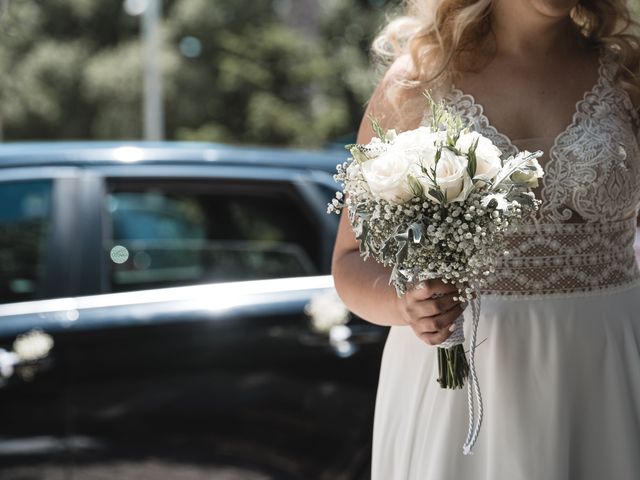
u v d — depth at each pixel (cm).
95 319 319
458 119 192
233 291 335
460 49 222
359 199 197
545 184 211
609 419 212
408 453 221
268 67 2559
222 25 2592
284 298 336
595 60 226
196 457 321
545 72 220
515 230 202
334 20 2745
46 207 335
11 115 2570
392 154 189
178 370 322
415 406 220
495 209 185
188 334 324
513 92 217
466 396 212
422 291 192
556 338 210
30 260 329
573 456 211
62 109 2584
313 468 329
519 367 211
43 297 324
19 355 311
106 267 334
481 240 187
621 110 221
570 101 217
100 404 316
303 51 2589
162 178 350
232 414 324
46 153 347
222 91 2559
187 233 362
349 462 332
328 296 339
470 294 194
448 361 202
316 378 332
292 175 365
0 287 324
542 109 216
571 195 212
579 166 211
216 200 360
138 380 319
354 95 2600
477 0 217
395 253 191
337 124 2503
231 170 358
